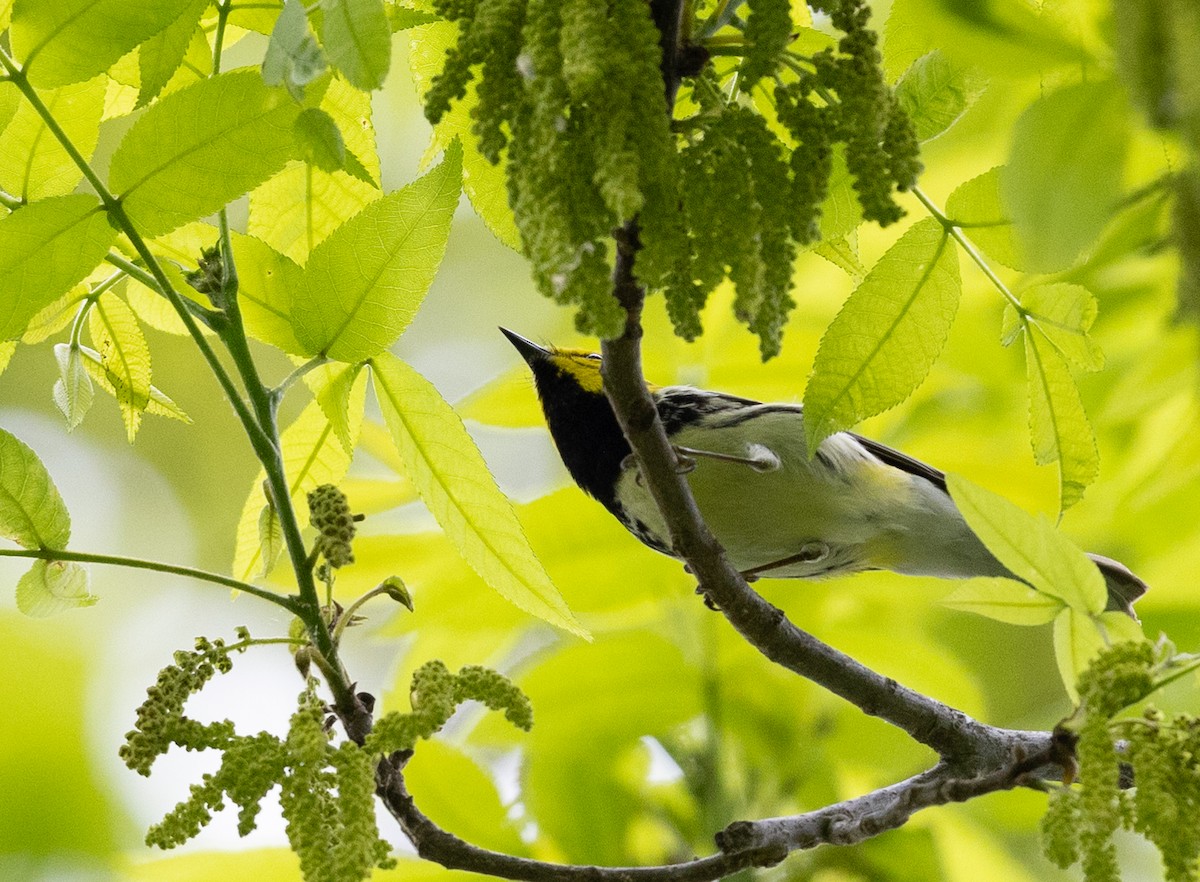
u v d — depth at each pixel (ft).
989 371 28.58
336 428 19.51
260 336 19.02
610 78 12.50
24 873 40.16
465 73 13.50
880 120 13.74
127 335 20.80
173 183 16.83
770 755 27.55
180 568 18.06
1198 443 25.96
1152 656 14.65
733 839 20.89
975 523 15.84
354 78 13.82
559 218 12.59
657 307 29.63
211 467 49.19
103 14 16.42
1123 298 25.27
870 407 17.97
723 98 14.74
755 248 13.38
